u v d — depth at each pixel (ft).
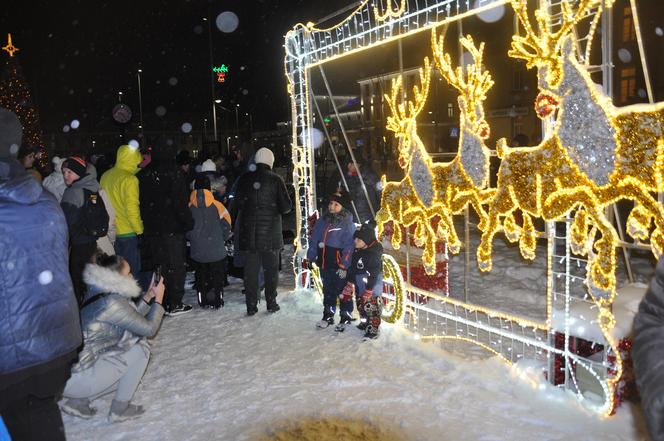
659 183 10.56
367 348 16.67
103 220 17.57
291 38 22.70
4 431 5.97
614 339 11.84
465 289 16.07
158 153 20.36
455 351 16.19
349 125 66.13
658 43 48.16
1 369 7.84
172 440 12.05
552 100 12.42
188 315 21.01
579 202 12.09
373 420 12.51
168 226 20.49
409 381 14.29
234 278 26.94
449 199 15.93
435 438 11.60
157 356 16.92
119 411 12.81
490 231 14.52
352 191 27.17
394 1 16.96
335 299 18.67
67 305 8.50
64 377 8.80
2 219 7.87
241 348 17.30
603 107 11.39
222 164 36.63
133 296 13.08
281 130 125.49
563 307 13.47
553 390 13.12
